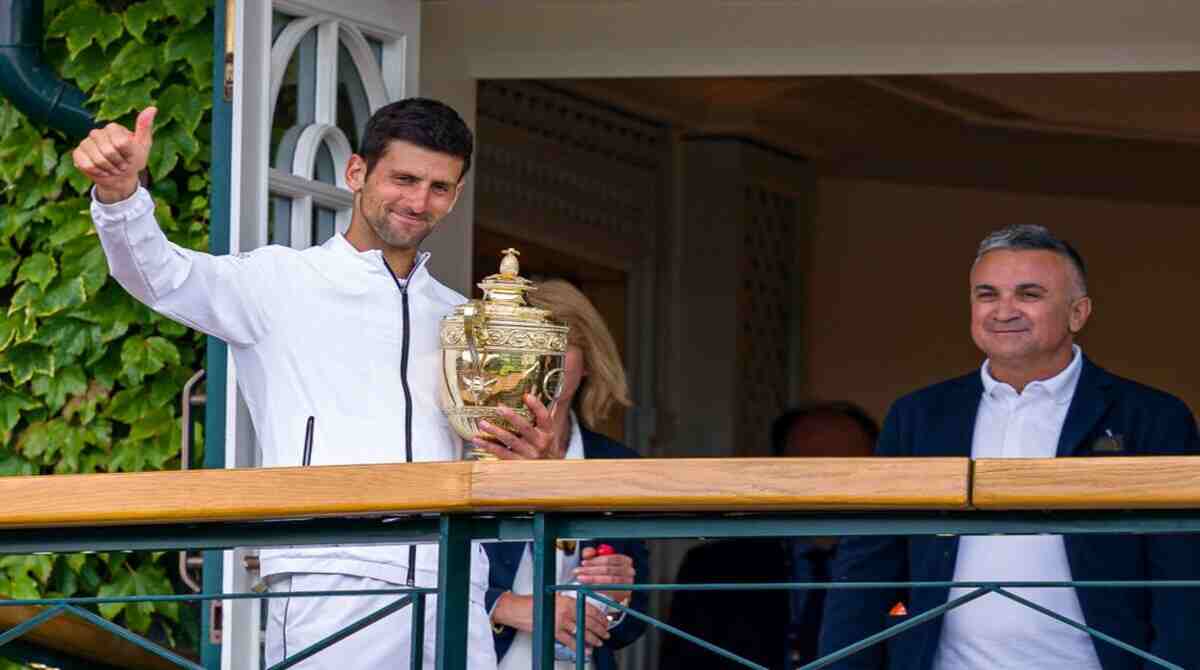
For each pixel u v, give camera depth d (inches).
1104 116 1344.7
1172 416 577.9
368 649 527.2
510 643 606.9
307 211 677.3
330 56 691.4
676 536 358.6
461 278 915.4
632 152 1314.0
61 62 765.9
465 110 925.8
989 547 573.0
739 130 1359.5
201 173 761.6
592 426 655.8
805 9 863.1
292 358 533.3
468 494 352.8
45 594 752.3
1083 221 1535.4
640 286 1333.7
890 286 1519.4
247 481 366.6
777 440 919.0
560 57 918.4
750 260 1384.1
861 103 1334.9
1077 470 335.6
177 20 763.4
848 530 353.1
